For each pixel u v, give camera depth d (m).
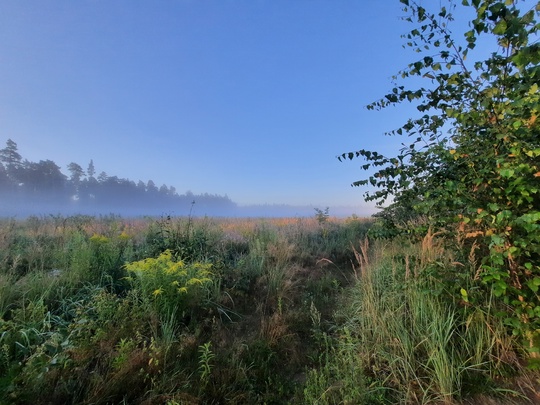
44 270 4.73
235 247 7.44
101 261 4.93
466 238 2.89
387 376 2.48
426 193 2.55
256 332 3.62
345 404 2.16
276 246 7.08
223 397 2.36
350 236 8.61
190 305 3.88
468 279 2.69
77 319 3.19
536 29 1.88
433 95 2.91
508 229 2.26
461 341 2.54
